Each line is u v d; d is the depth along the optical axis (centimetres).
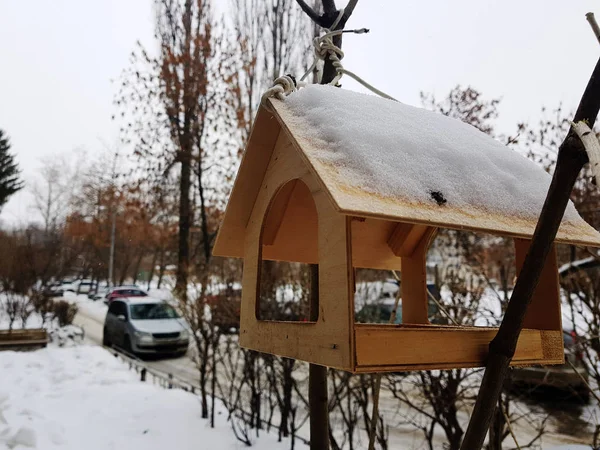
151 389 615
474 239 668
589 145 98
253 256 202
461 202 139
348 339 125
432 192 135
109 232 2923
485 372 123
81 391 589
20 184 3962
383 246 257
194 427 469
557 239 145
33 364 735
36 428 413
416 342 133
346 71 206
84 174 3334
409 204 125
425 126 170
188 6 1113
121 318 1078
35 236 2297
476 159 159
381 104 176
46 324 1307
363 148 138
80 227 2766
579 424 487
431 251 680
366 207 113
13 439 384
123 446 408
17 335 987
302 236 237
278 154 187
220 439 440
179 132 1127
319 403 220
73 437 420
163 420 484
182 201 1202
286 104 171
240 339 202
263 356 490
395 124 159
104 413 501
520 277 120
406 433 490
